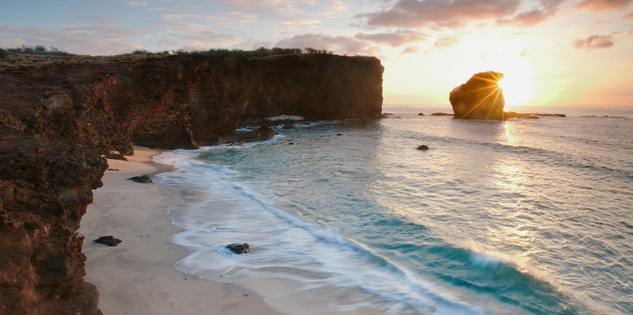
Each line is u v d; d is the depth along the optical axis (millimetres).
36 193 6805
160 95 32906
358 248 11773
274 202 17328
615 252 12039
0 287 5242
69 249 6965
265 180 22297
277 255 11312
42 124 12016
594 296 9320
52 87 16953
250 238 12727
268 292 9047
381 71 79375
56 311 6414
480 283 9656
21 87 16969
